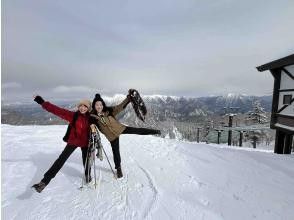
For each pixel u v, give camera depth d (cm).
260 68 1238
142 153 754
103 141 963
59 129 1208
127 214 382
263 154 820
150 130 520
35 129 1198
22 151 733
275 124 1182
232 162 677
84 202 419
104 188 476
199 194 456
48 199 428
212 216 378
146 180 521
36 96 448
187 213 386
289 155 837
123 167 607
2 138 920
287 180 550
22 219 366
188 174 566
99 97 494
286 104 1107
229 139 1702
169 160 680
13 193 446
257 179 547
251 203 423
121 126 510
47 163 619
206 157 719
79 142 466
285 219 373
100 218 371
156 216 376
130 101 511
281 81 1147
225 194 458
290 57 1007
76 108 474
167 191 466
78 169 581
